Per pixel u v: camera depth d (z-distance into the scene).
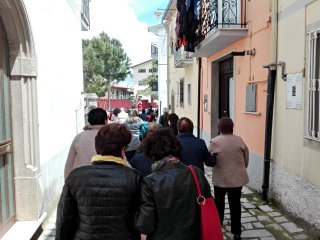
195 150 4.16
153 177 2.35
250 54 7.36
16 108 4.86
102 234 2.19
